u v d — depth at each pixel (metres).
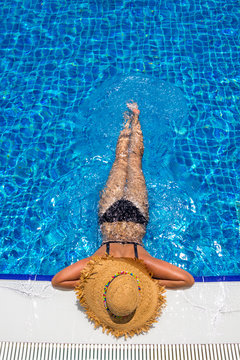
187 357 2.74
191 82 4.57
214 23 5.04
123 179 3.26
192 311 2.91
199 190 3.88
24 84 4.59
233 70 4.68
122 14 5.12
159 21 5.06
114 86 4.45
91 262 2.66
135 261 2.67
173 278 2.83
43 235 3.65
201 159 4.05
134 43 4.90
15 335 2.83
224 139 4.19
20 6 5.18
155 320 2.75
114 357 2.74
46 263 3.51
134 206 3.10
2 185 3.95
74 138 4.19
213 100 4.43
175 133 4.18
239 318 2.88
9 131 4.26
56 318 2.89
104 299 2.51
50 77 4.64
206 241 3.60
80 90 4.52
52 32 5.00
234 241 3.62
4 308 2.92
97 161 3.95
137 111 3.99
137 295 2.38
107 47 4.87
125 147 3.54
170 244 3.54
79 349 2.77
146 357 2.74
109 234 2.97
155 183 3.81
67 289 2.94
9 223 3.74
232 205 3.81
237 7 5.16
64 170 3.99
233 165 4.04
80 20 5.09
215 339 2.80
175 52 4.82
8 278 3.04
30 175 4.00
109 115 4.19
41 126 4.29
